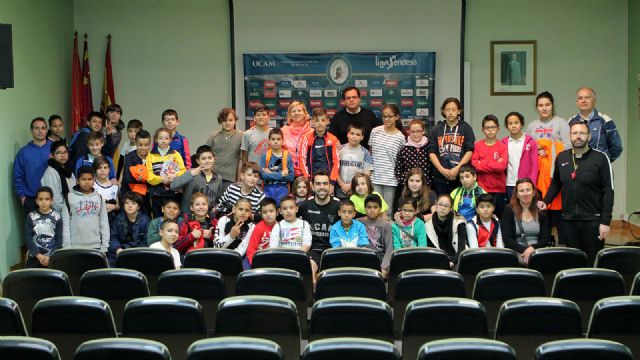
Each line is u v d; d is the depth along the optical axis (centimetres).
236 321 382
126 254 541
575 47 1127
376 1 1120
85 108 1097
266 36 1133
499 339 380
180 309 384
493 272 459
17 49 906
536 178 804
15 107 897
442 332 380
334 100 1132
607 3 1122
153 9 1137
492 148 809
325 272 462
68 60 1094
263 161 823
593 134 807
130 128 927
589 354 303
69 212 770
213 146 885
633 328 373
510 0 1124
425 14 1118
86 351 313
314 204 730
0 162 853
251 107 1138
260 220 742
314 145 841
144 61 1138
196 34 1139
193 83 1143
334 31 1127
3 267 857
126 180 829
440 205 706
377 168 852
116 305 468
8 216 874
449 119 830
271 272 462
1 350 321
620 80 1128
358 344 307
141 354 314
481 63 1133
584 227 716
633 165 1106
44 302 386
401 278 459
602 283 454
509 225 714
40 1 986
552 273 541
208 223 750
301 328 470
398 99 1126
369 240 708
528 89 1131
